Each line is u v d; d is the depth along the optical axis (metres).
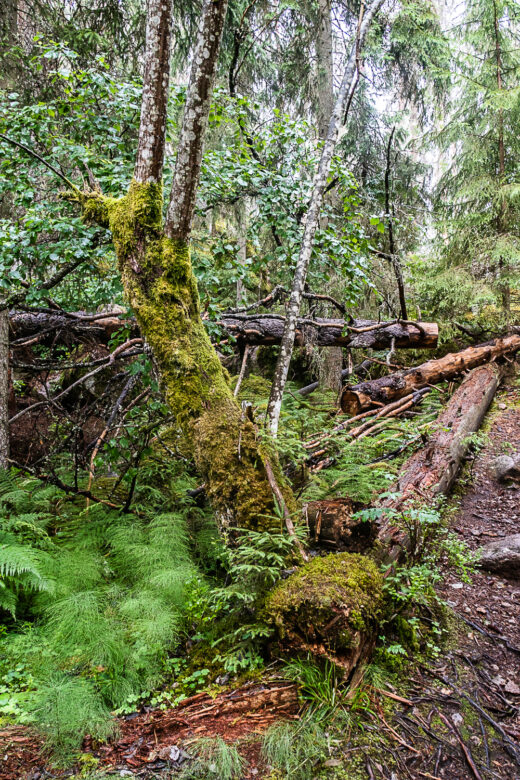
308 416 5.81
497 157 8.25
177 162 3.05
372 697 2.40
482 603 3.19
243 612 2.90
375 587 2.69
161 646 2.82
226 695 2.46
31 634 2.91
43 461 5.10
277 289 5.97
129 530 3.96
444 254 8.78
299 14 8.98
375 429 5.54
